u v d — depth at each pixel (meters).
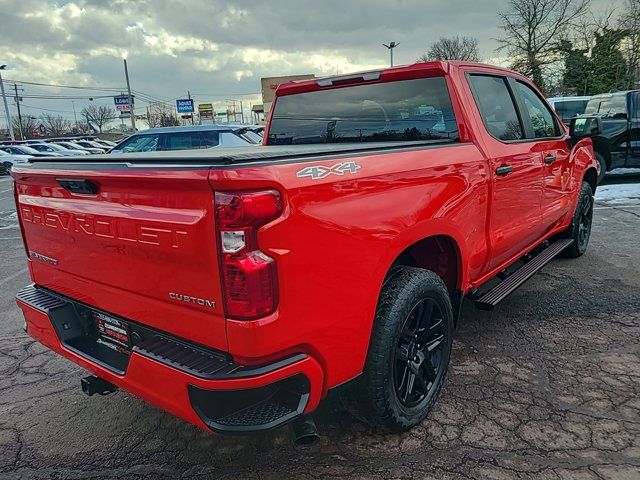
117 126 92.44
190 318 2.06
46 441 2.90
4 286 5.86
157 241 2.05
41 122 93.06
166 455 2.73
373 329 2.48
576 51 36.38
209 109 64.75
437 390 2.94
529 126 4.12
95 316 2.63
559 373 3.36
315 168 2.07
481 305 3.51
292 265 1.97
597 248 6.25
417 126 3.49
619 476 2.39
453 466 2.52
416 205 2.60
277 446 2.76
